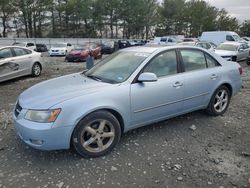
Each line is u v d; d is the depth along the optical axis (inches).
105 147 149.4
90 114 141.6
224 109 215.6
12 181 126.3
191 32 2655.0
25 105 141.2
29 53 425.7
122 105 151.5
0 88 339.6
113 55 194.2
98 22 2193.7
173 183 125.5
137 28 2314.2
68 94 142.7
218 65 207.0
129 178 129.0
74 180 127.1
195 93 187.5
